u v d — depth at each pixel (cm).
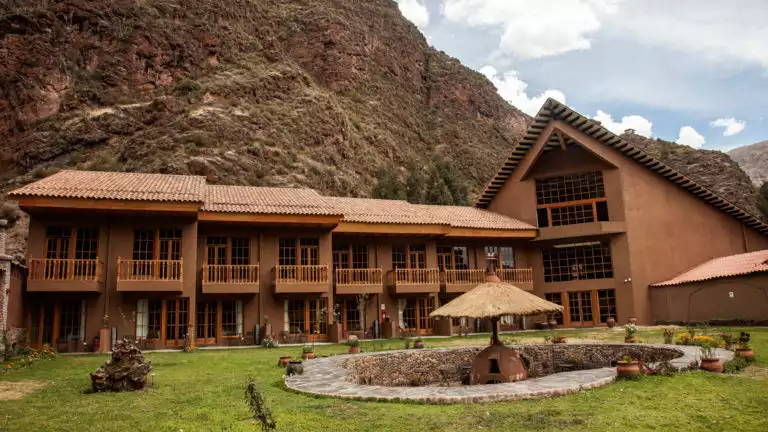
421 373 1911
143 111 6112
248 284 2541
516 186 3691
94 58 6619
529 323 3384
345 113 7731
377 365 1805
